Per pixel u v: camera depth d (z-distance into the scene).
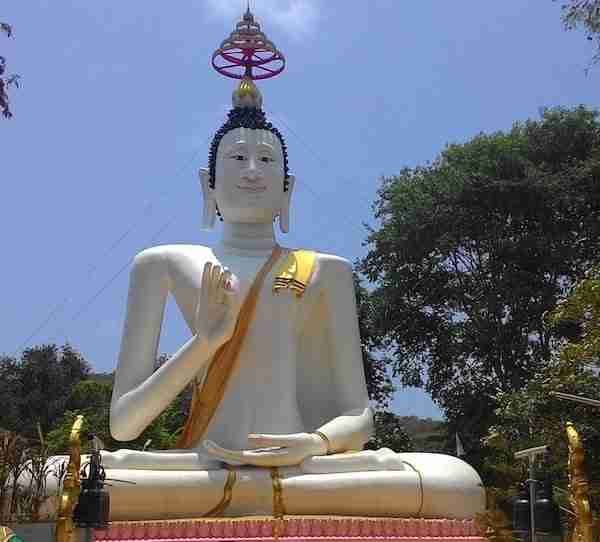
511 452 16.50
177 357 13.29
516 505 11.30
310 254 14.92
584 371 17.62
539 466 13.32
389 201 27.73
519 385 25.72
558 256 25.59
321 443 13.07
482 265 27.05
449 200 26.05
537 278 25.83
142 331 14.32
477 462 26.00
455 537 11.63
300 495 12.38
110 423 13.84
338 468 12.75
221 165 15.30
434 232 26.39
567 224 26.41
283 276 14.41
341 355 14.42
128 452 12.69
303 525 11.35
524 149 27.17
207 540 11.12
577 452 11.02
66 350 37.09
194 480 12.36
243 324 14.01
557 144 27.34
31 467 12.65
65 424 24.53
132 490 12.15
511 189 25.41
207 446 12.94
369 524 11.48
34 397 35.00
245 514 12.38
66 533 9.50
